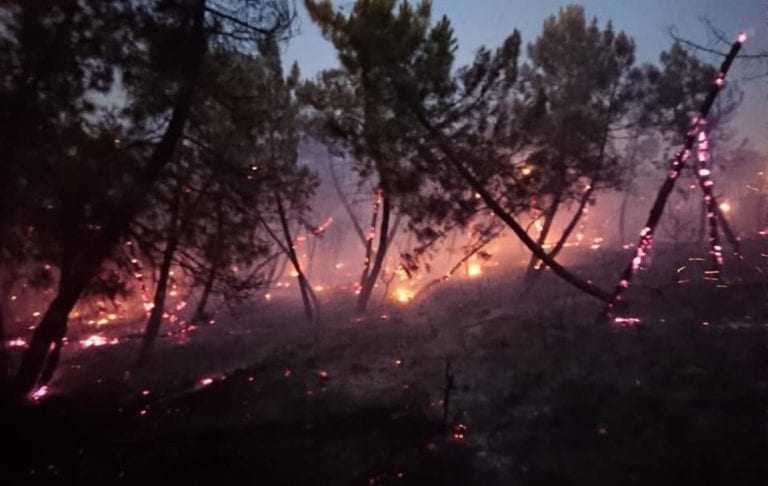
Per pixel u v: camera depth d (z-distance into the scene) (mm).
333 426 8375
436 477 6621
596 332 12016
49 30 9062
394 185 13727
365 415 8641
